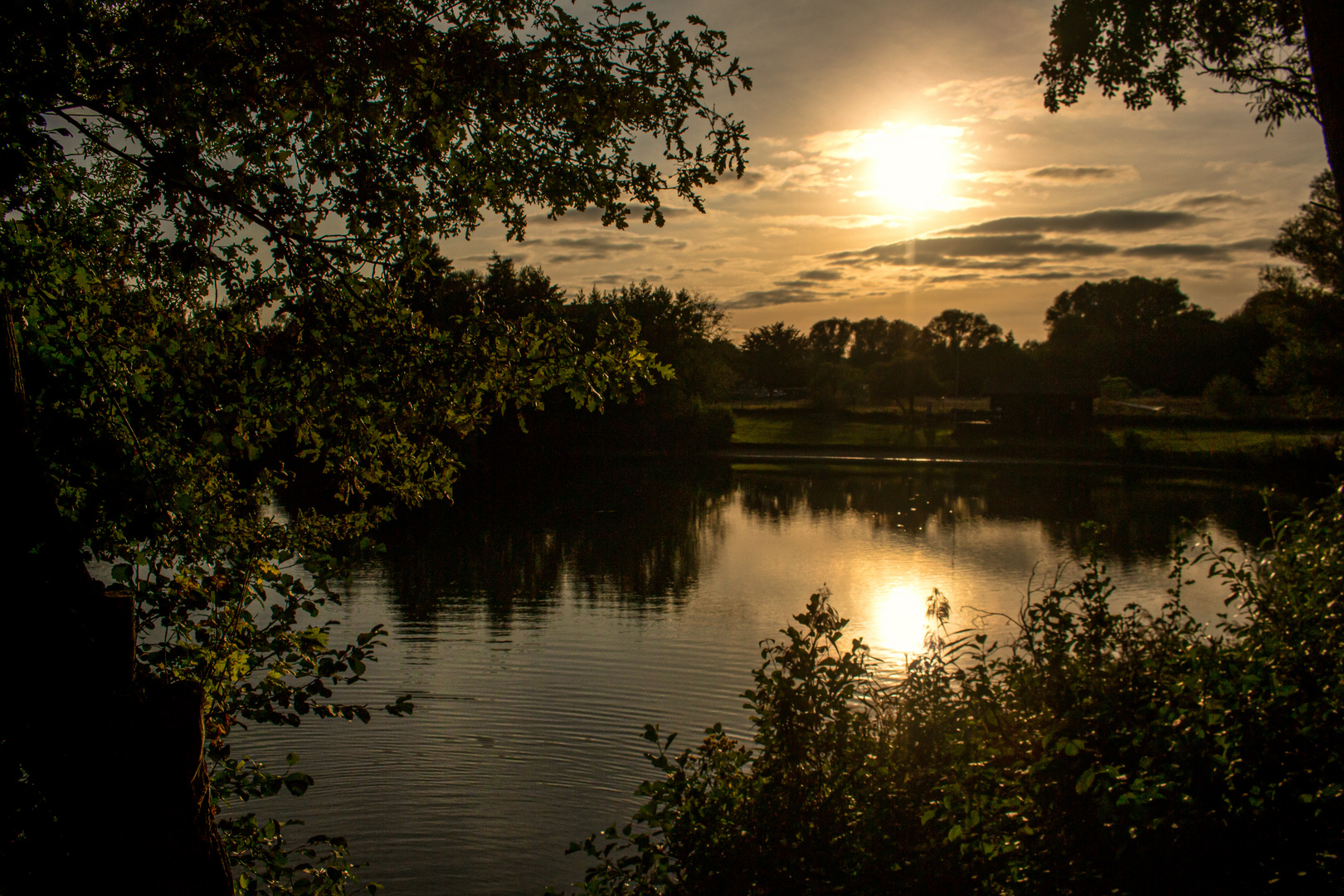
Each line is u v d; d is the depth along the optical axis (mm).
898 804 5680
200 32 4227
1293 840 4785
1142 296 150375
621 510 39562
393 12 4949
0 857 3484
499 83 4949
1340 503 8414
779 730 6020
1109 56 12250
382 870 9914
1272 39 11734
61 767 3451
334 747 12953
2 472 3455
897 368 96125
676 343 69438
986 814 5117
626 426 67625
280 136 4863
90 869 3477
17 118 3713
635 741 13141
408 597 22047
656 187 5566
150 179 4527
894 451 69562
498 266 45312
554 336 5355
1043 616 6859
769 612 20812
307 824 10859
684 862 5863
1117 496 45281
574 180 5512
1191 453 58062
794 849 5609
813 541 31672
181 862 3598
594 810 11234
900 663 15773
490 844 10430
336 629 18781
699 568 26344
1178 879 4680
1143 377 113938
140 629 4742
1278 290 46188
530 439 58750
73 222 4727
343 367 4949
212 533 4711
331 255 4879
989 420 82250
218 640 4805
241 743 13180
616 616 20422
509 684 15531
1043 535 32875
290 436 5480
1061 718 5645
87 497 4234
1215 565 8031
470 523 35062
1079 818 5004
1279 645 6402
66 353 4242
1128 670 6266
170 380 4527
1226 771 4902
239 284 4555
